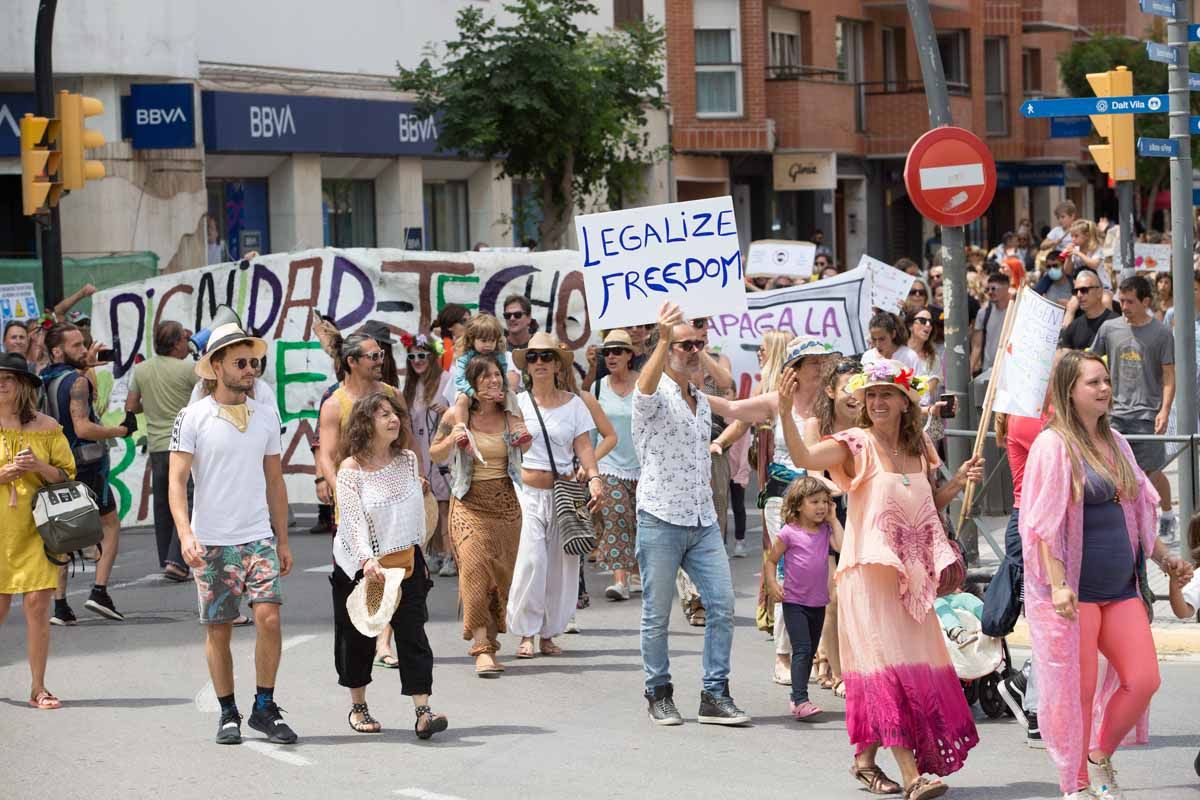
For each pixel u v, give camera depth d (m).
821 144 44.41
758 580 16.03
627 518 15.01
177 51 28.62
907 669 9.02
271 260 20.62
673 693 11.74
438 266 20.61
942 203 14.41
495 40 29.59
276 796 9.36
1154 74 54.97
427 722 10.52
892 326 15.41
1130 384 16.12
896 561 9.00
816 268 31.94
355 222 33.50
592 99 29.48
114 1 27.72
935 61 14.73
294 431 20.44
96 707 11.51
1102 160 18.78
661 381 10.87
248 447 10.51
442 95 30.28
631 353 14.80
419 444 16.03
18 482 11.49
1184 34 14.66
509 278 20.72
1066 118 18.81
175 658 13.05
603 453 13.47
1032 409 9.82
